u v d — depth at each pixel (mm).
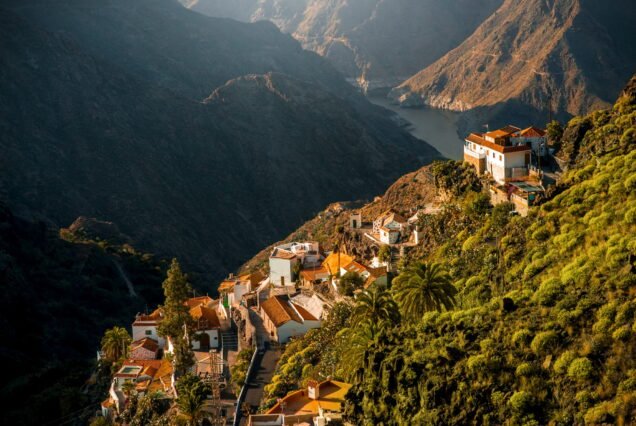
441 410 70250
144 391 115500
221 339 128750
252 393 100125
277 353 113312
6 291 190250
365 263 131625
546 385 67250
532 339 71750
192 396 97250
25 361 172750
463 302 91125
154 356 133625
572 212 92875
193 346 127625
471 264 100688
